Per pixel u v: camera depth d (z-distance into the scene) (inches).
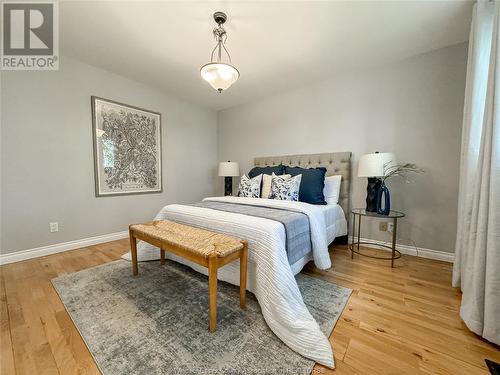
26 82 87.7
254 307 58.7
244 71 108.4
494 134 46.3
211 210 77.4
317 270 82.5
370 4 66.1
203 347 45.1
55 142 95.6
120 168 117.4
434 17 71.4
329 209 92.7
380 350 44.6
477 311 48.1
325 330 50.0
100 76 107.8
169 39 83.7
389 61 98.3
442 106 88.8
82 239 105.1
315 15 70.6
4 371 39.5
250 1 65.0
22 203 88.4
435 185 91.1
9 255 86.0
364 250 103.4
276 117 138.9
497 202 45.2
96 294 64.4
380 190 91.3
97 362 41.3
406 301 62.1
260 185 113.3
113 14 70.7
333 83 114.9
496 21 48.3
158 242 63.8
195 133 157.2
